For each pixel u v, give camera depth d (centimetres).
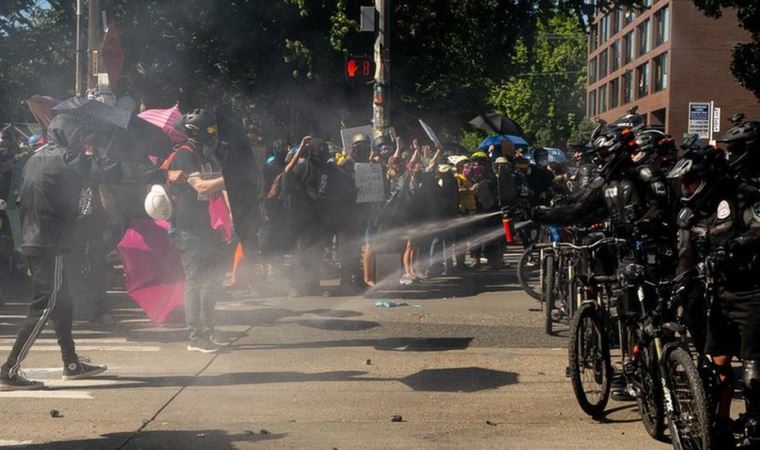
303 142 1315
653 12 5819
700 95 5431
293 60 2822
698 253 613
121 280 1448
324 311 1185
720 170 586
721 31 5400
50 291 762
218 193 1042
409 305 1243
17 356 762
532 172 1784
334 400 745
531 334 1027
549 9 2992
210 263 924
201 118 902
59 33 3222
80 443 625
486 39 3145
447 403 739
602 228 941
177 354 912
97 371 812
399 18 2944
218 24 2959
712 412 550
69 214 761
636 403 743
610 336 748
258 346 956
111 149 859
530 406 733
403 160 1570
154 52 3038
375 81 1789
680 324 597
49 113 1284
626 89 6631
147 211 903
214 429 662
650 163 788
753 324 578
